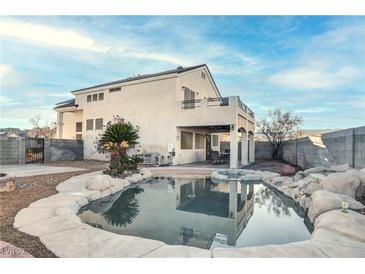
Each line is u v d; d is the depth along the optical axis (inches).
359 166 297.4
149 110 701.9
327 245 141.8
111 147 496.4
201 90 812.0
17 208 215.0
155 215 247.1
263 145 932.6
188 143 744.3
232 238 184.2
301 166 572.4
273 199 325.4
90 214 249.1
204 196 340.8
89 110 826.2
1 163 599.2
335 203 201.0
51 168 535.8
